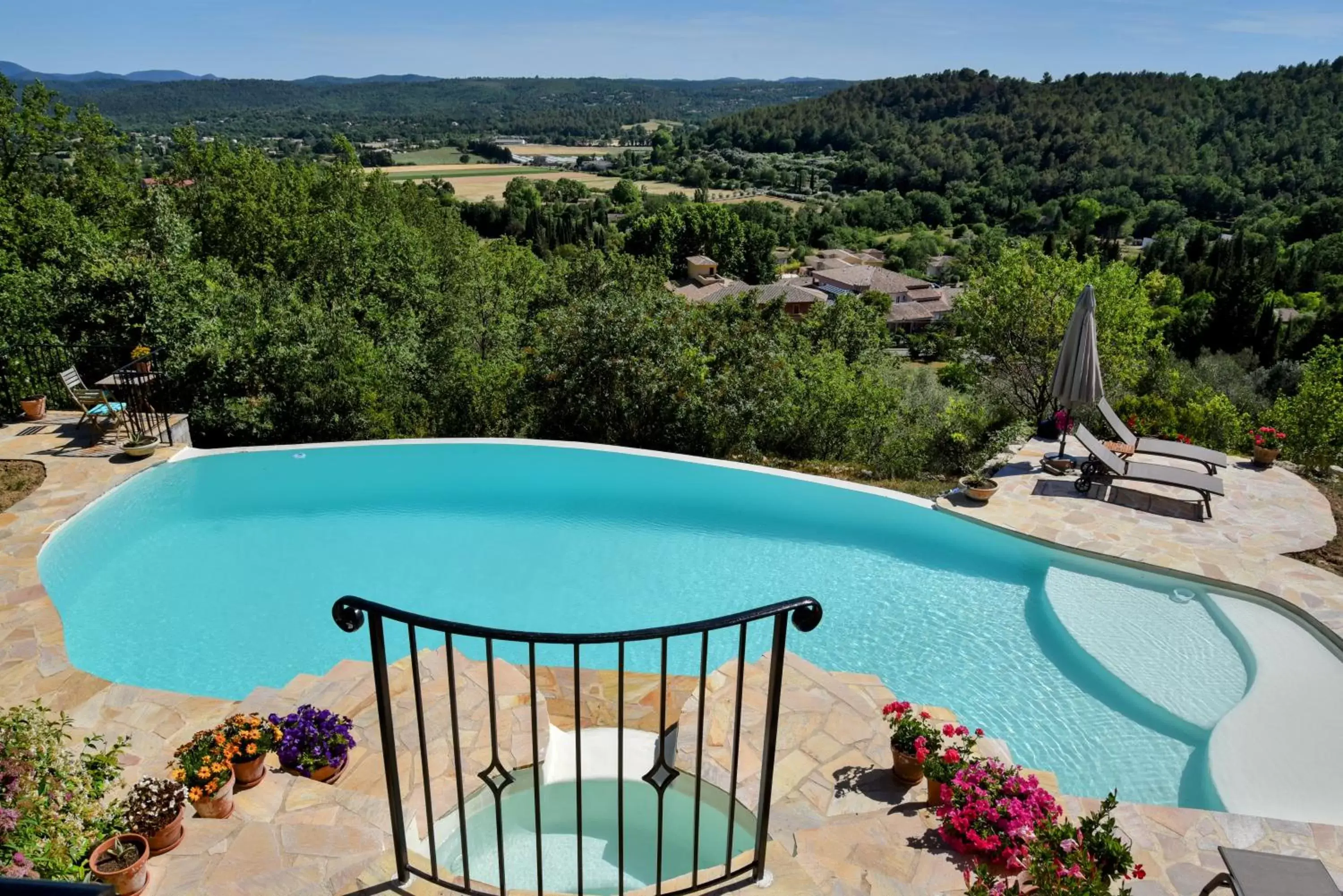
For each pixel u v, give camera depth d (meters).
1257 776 5.09
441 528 9.21
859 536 9.05
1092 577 7.85
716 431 12.78
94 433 10.33
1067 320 12.85
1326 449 10.91
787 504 9.90
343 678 5.39
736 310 18.41
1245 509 8.91
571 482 10.47
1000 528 8.52
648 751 4.88
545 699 5.15
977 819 3.69
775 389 13.59
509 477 10.53
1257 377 24.97
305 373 13.05
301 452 10.87
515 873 3.97
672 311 13.92
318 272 23.50
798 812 4.23
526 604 7.66
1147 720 5.89
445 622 2.34
